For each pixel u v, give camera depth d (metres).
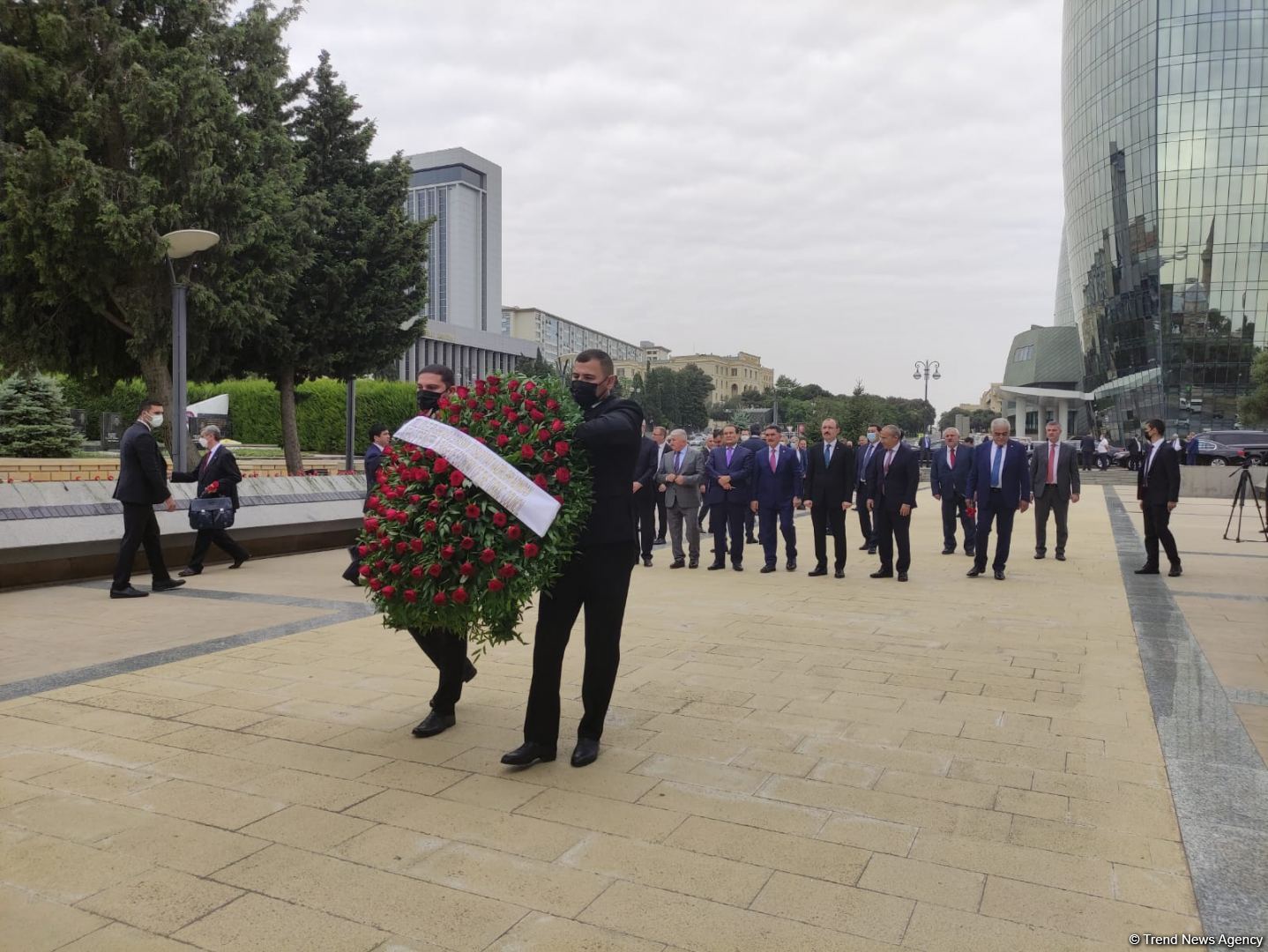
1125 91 77.00
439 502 3.91
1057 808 3.60
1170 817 3.52
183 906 2.84
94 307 14.25
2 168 13.09
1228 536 15.39
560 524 3.88
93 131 13.66
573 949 2.57
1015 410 98.94
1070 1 86.44
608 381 4.26
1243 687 5.50
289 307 18.14
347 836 3.36
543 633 4.14
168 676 5.75
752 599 8.91
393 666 6.04
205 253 14.70
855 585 9.92
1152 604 8.57
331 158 19.42
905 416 107.56
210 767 4.10
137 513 8.81
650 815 3.54
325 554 12.65
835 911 2.79
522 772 4.03
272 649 6.54
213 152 14.52
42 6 13.34
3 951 2.58
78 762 4.17
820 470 10.57
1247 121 71.31
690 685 5.51
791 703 5.12
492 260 116.06
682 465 11.42
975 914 2.77
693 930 2.68
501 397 4.16
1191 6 72.38
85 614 7.90
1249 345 72.50
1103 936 2.65
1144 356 77.75
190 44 15.03
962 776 3.97
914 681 5.61
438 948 2.59
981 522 10.51
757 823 3.46
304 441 34.00
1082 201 84.44
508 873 3.06
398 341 19.84
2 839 3.34
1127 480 34.88
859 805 3.64
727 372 181.88
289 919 2.76
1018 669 5.94
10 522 9.23
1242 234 71.94
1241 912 2.79
